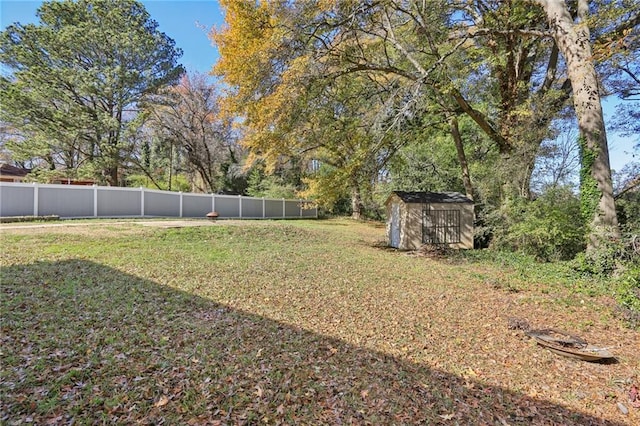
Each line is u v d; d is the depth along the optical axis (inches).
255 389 122.8
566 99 442.3
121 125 837.8
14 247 304.7
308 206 645.9
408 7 444.5
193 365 134.8
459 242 530.0
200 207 762.8
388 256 438.6
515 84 475.5
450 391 135.1
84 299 196.7
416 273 342.3
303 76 426.3
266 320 194.2
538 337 186.4
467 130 682.2
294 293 251.1
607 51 300.4
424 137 596.1
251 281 273.0
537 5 394.3
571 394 137.3
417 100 420.2
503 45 464.8
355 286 280.5
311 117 521.3
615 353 173.8
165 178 1148.5
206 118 997.8
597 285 294.2
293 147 639.8
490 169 498.9
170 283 247.0
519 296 269.0
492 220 487.5
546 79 498.3
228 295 233.3
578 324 212.1
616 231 327.9
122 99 845.2
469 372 151.9
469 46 464.8
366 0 399.5
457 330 198.8
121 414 102.9
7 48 731.4
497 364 160.7
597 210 337.7
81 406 104.1
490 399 131.2
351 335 183.5
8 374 116.5
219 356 144.6
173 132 955.3
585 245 378.0
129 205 629.9
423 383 139.9
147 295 215.2
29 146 744.3
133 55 824.9
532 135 417.7
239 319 191.6
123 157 865.5
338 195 561.3
